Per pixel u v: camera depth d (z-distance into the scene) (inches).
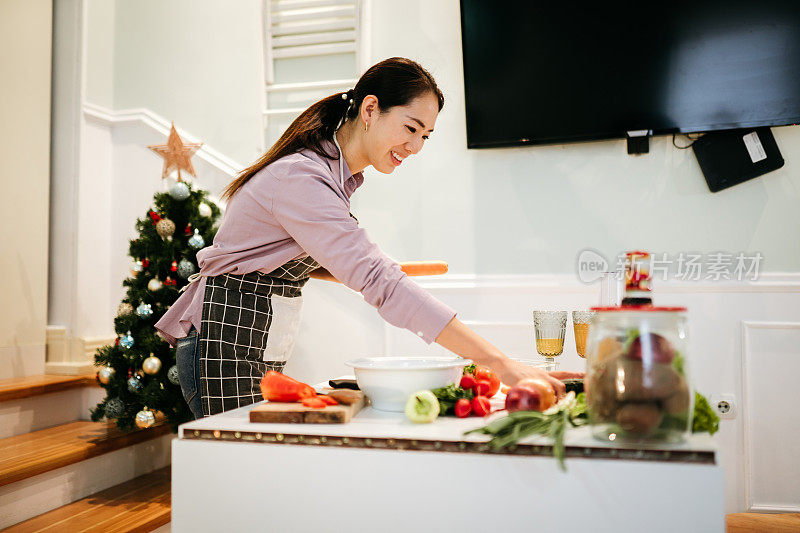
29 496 68.9
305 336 92.8
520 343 86.3
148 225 83.1
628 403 28.0
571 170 87.0
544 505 29.1
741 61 78.7
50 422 88.8
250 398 52.7
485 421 35.0
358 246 43.5
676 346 28.5
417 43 92.6
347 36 94.3
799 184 80.6
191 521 34.2
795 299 79.8
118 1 104.6
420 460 30.8
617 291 58.6
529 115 85.7
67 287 98.7
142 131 103.0
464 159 90.5
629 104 82.2
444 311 41.3
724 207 82.5
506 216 88.8
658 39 80.9
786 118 77.6
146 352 78.6
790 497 79.1
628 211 85.1
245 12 99.6
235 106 99.1
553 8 84.3
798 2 76.9
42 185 97.7
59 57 101.3
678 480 27.5
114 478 82.1
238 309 52.5
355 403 37.7
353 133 53.2
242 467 33.5
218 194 97.8
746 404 80.0
